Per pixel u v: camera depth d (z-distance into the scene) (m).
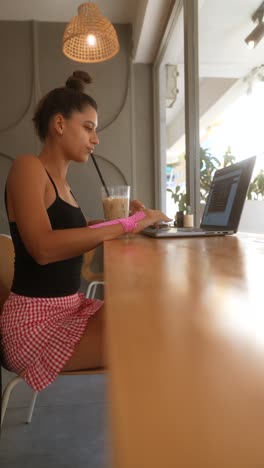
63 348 0.89
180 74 2.86
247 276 0.50
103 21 2.38
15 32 3.19
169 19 2.57
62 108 1.07
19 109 3.21
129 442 0.13
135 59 3.27
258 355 0.22
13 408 1.68
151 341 0.24
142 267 0.59
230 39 2.24
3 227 3.21
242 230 1.73
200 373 0.19
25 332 0.91
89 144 1.12
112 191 1.41
